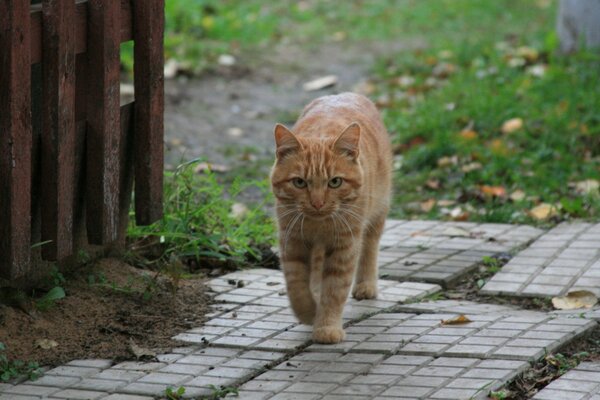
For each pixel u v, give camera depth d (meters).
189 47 22.00
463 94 17.59
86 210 8.84
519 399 7.35
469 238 11.75
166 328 8.80
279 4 29.12
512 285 10.03
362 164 8.96
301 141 8.69
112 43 8.56
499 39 23.53
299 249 8.80
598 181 13.38
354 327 8.87
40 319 8.61
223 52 22.42
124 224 10.01
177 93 19.14
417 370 7.76
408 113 17.23
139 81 9.16
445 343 8.30
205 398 7.32
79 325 8.68
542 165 14.02
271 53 23.09
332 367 7.90
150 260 10.54
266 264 10.96
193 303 9.48
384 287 10.10
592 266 10.45
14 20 7.42
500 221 12.42
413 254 11.15
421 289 10.01
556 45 19.80
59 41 7.91
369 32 25.73
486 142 15.22
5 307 8.58
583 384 7.47
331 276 8.68
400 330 8.71
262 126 17.42
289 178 8.60
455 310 9.33
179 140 16.06
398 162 14.88
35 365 7.77
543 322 8.74
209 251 10.77
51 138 8.08
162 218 9.94
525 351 8.00
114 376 7.71
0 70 7.47
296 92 19.89
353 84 20.42
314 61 22.52
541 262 10.67
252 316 9.16
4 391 7.40
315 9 28.69
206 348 8.38
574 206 12.35
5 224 7.67
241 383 7.63
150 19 9.02
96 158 8.66
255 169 14.73
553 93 16.97
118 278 9.66
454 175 14.13
